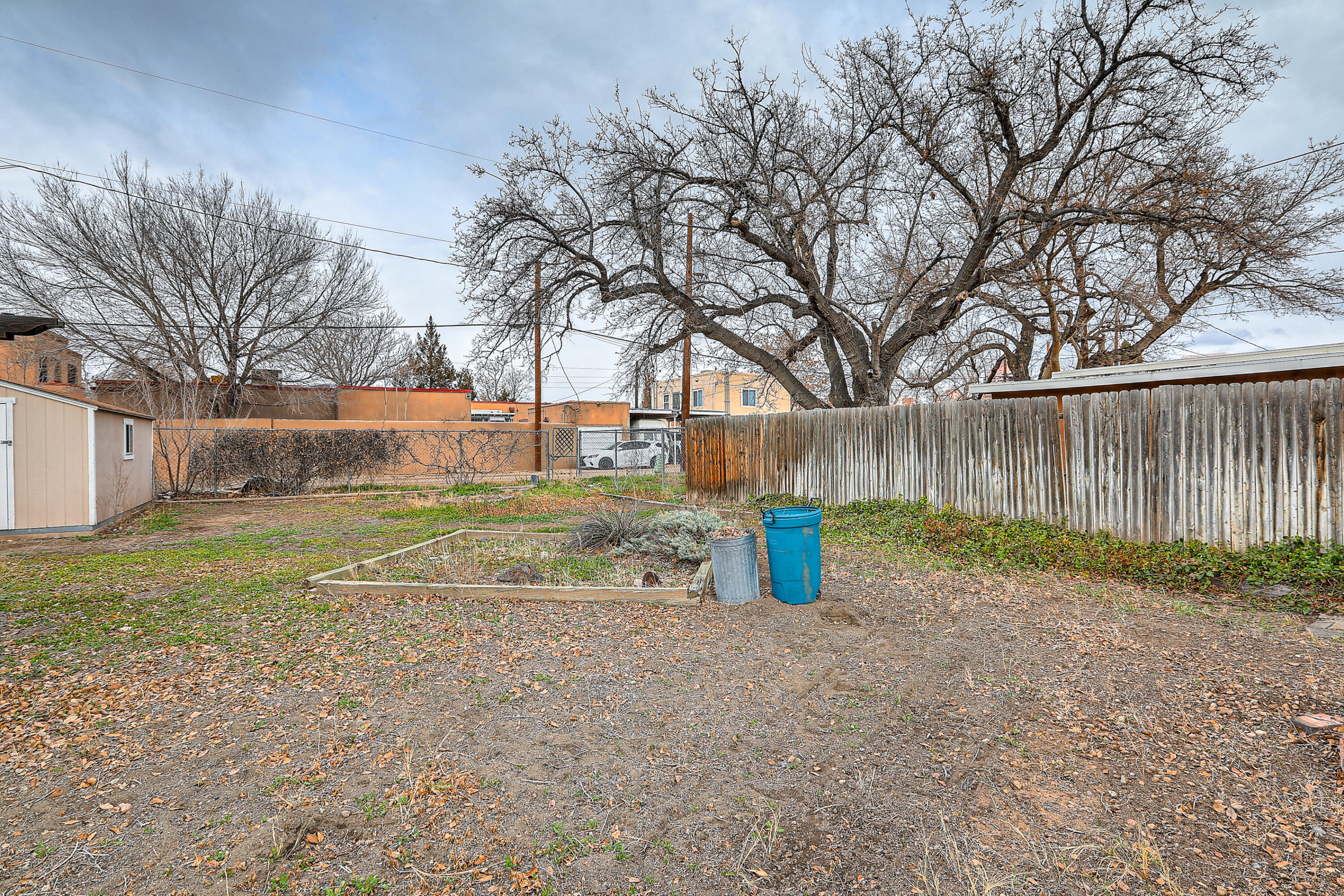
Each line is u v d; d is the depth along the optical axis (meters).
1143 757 3.18
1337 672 4.00
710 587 6.70
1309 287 14.62
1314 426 6.30
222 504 16.50
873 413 11.32
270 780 3.09
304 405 27.50
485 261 14.55
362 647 4.92
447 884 2.39
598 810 2.85
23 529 11.12
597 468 28.41
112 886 2.38
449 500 16.64
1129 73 11.43
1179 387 7.27
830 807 2.86
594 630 5.36
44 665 4.55
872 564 7.60
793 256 13.77
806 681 4.27
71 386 25.08
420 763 3.25
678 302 15.34
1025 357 17.48
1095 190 14.23
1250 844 2.51
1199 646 4.64
